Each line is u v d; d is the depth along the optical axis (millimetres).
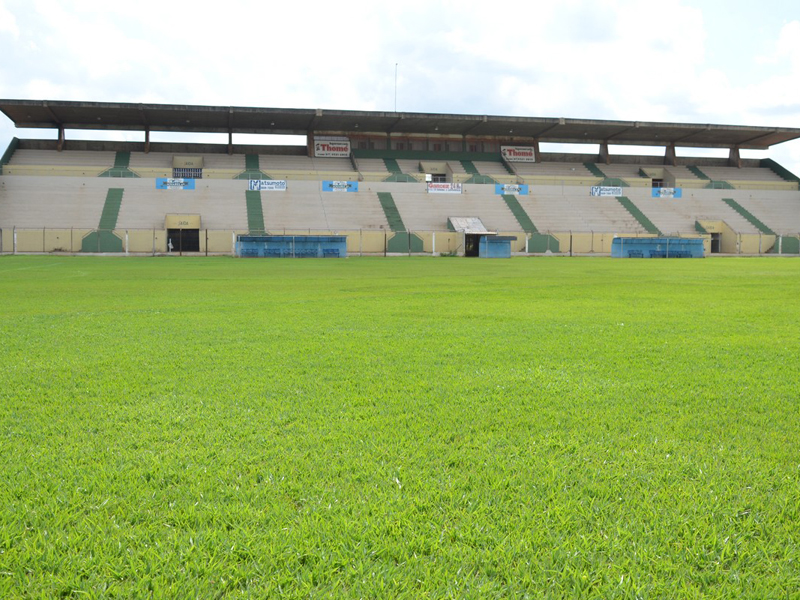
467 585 2525
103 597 2453
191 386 5883
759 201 69562
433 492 3387
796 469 3736
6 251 52219
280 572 2633
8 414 4906
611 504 3248
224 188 61094
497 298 15477
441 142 76688
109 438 4340
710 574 2602
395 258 49219
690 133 75000
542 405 5238
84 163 65438
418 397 5492
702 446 4180
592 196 67500
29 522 3043
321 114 65625
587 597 2453
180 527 3012
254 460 3895
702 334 9391
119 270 29172
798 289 18625
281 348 8023
